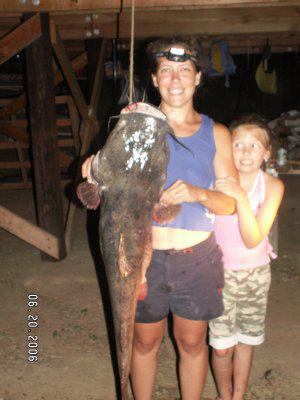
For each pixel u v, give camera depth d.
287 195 5.61
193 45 1.55
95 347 2.57
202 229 1.61
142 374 1.74
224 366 1.89
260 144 1.73
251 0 3.23
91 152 4.81
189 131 1.57
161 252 1.61
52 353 2.51
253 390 2.20
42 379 2.31
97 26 4.41
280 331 2.67
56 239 3.64
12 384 2.27
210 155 1.58
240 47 6.43
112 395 2.20
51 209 3.64
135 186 1.36
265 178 1.79
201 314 1.66
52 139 3.56
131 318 1.40
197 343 1.71
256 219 1.76
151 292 1.63
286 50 6.38
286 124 6.20
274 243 1.97
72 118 5.62
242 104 7.56
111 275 1.38
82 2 3.28
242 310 1.84
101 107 8.12
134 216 1.36
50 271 3.53
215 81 9.92
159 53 1.54
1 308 2.98
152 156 1.36
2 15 3.47
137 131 1.35
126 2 3.24
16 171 6.98
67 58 4.18
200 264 1.62
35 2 3.31
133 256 1.37
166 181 1.49
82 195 1.40
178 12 4.16
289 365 2.38
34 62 3.46
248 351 1.89
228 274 1.81
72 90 4.33
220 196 1.53
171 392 2.20
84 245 4.02
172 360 2.43
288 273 3.42
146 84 1.77
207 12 4.11
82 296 3.14
